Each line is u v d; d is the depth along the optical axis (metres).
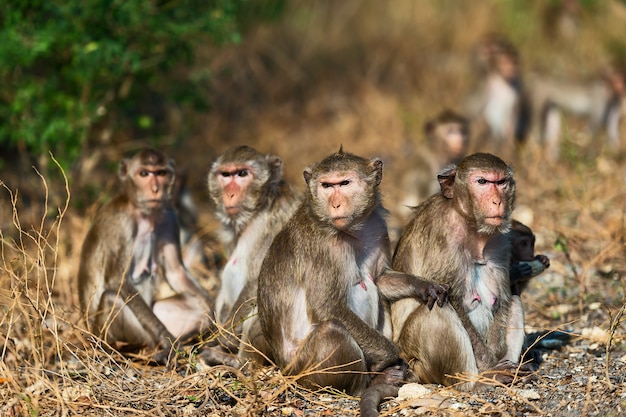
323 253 10.63
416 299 10.91
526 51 31.56
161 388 10.71
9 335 11.56
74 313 13.70
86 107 18.78
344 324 10.58
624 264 15.32
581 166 20.64
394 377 10.59
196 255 16.59
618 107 26.27
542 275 15.08
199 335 12.41
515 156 23.02
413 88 30.45
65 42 18.00
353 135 26.61
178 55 19.09
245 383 10.20
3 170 20.25
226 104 28.27
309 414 10.00
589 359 11.45
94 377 11.09
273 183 12.86
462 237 10.84
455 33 32.97
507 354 11.00
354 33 33.56
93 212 17.36
